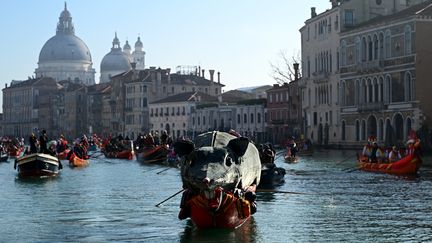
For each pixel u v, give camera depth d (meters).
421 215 23.48
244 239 19.25
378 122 79.12
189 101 143.25
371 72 80.00
